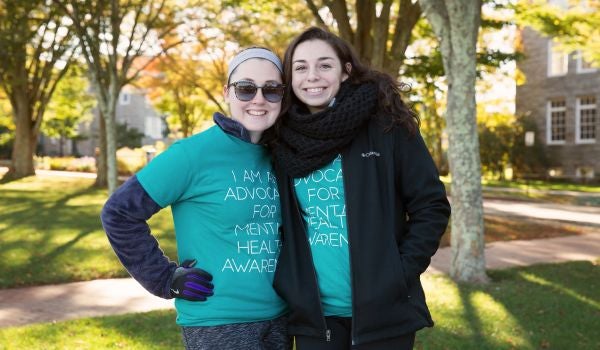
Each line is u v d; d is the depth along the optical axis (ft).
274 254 8.00
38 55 82.07
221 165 7.71
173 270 7.54
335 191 7.89
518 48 89.51
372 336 7.59
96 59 56.65
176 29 68.13
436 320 18.78
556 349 16.19
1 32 64.44
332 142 7.68
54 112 128.57
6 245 31.55
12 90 88.79
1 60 73.77
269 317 7.86
